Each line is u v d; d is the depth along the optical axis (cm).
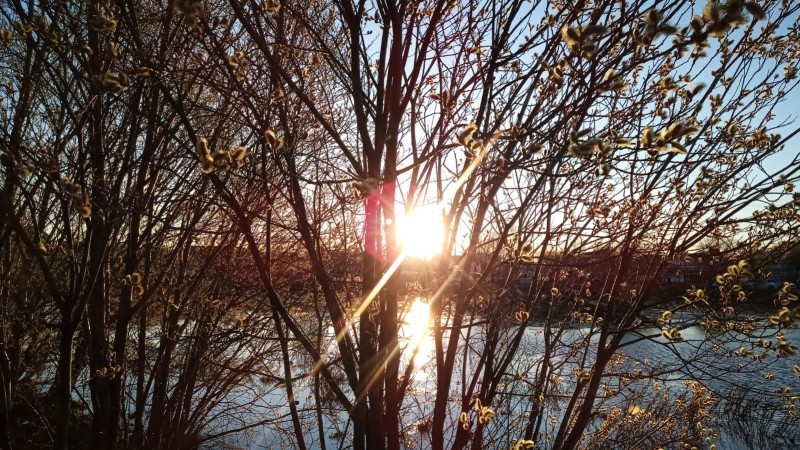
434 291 398
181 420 623
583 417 420
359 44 312
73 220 542
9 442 418
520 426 539
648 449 632
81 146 328
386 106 306
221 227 529
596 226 395
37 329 588
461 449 430
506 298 442
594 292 516
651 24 184
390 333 309
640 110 354
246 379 739
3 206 302
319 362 296
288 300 600
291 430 748
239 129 539
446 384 402
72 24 338
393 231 312
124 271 506
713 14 175
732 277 331
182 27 342
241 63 308
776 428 778
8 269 522
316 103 448
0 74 445
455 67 367
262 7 284
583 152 205
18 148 306
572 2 306
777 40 389
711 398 602
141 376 599
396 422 350
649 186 371
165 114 487
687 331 1229
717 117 354
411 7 328
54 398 723
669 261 387
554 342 480
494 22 342
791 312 340
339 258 488
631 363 784
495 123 338
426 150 344
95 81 243
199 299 595
